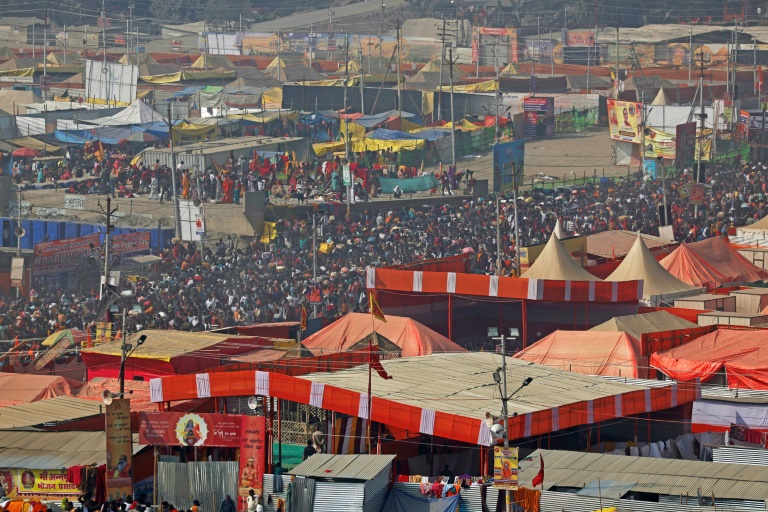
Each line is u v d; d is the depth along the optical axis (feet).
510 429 330.95
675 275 547.49
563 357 430.20
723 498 290.15
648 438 375.25
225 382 355.15
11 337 483.10
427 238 619.67
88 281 592.19
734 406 375.04
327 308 528.63
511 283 485.97
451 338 501.15
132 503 311.06
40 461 327.47
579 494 296.30
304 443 361.71
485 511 305.94
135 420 358.84
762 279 571.28
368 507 305.73
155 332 453.58
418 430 336.90
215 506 317.22
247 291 540.11
